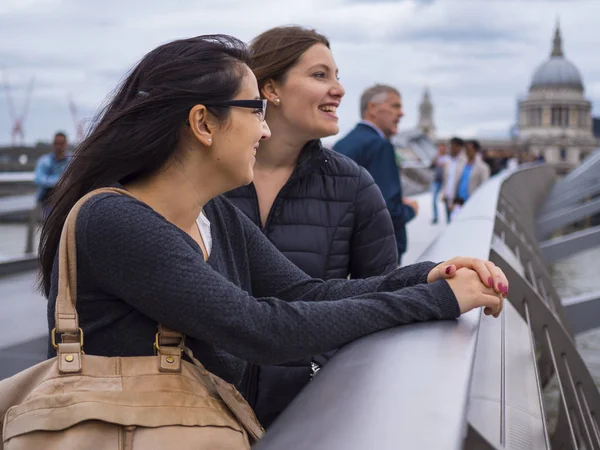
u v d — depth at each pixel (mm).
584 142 155000
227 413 1466
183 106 1525
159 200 1580
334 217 2525
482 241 2436
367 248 2598
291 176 2486
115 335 1455
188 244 1507
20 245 8117
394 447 910
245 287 1826
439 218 16719
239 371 1643
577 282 15172
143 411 1358
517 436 1594
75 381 1376
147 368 1425
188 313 1416
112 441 1332
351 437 944
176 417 1374
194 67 1538
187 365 1451
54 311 1451
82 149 1536
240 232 1827
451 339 1361
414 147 44938
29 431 1305
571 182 22562
